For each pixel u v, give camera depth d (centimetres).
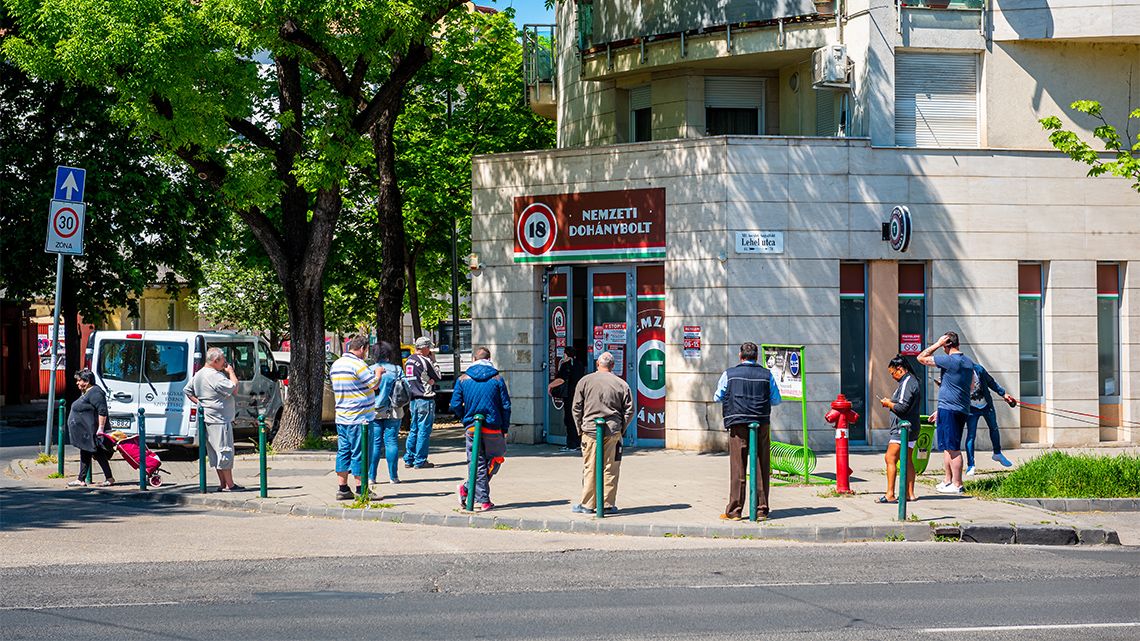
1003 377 2075
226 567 1054
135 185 3095
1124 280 2139
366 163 2038
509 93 3216
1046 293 2112
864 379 2072
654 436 2077
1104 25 2062
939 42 2081
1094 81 2125
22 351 3903
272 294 4738
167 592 934
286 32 1934
